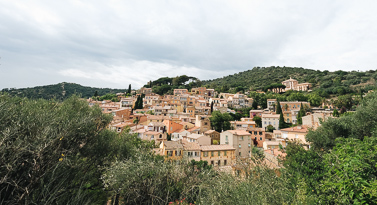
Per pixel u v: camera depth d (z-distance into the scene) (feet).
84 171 28.96
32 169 17.02
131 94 373.81
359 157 18.31
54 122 21.72
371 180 17.54
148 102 282.56
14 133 16.94
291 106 236.84
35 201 16.62
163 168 25.71
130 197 23.36
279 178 23.72
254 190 19.15
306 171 29.91
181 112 224.94
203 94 336.49
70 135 23.20
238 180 23.99
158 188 24.53
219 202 19.95
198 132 164.76
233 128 180.55
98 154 33.91
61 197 19.57
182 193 24.59
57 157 20.18
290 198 19.60
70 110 31.71
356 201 14.48
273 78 461.37
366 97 54.60
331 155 24.43
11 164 15.53
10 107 20.49
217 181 24.44
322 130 56.18
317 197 20.68
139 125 168.25
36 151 17.15
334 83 306.55
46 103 31.81
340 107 210.79
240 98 285.64
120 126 147.54
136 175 23.57
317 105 249.34
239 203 17.97
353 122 49.03
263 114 205.57
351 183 15.87
